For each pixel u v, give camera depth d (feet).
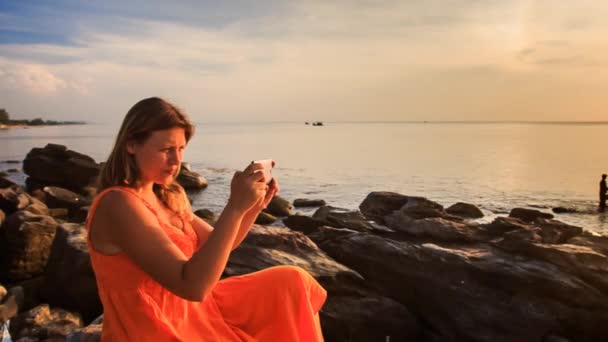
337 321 17.69
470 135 474.49
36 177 92.38
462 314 18.43
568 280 17.57
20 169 138.41
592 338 17.04
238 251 19.69
